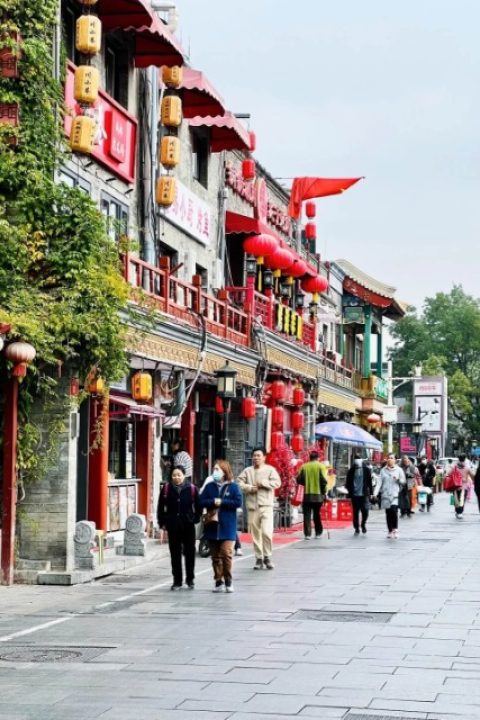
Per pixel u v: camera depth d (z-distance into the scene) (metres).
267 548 22.72
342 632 14.45
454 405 121.06
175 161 28.23
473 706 10.28
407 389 129.88
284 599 17.80
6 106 20.34
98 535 21.59
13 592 18.88
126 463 26.72
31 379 20.39
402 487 42.75
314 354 45.03
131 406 24.22
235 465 35.78
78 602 17.59
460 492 43.03
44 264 20.17
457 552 26.38
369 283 62.22
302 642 13.68
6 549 19.95
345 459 58.56
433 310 132.75
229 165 36.19
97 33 22.80
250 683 11.23
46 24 21.08
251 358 33.91
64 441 20.56
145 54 27.64
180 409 27.20
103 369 20.59
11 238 19.47
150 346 24.67
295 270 41.47
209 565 23.56
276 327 39.06
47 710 10.12
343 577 20.94
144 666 12.16
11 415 19.86
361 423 63.09
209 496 19.06
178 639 13.92
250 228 35.69
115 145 25.97
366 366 62.31
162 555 24.94
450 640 13.84
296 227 46.38
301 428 44.28
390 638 13.98
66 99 23.12
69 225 20.20
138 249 21.86
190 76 30.03
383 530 35.19
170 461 30.20
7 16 20.45
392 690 10.92
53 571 20.22
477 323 128.00
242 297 36.59
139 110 28.17
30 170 20.11
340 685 11.14
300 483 31.59
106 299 20.39
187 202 31.67
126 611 16.50
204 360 29.00
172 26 31.20
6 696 10.72
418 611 16.36
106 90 26.61
